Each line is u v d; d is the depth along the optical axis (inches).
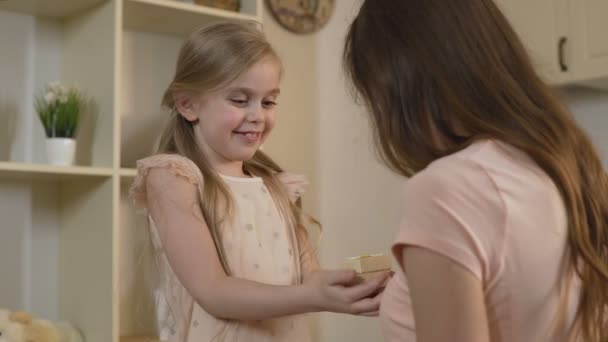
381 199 114.0
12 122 94.3
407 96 46.8
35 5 93.2
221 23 71.4
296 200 76.3
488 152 44.8
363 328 112.2
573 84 104.6
